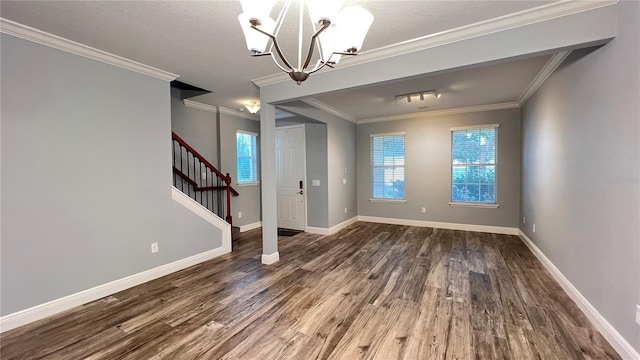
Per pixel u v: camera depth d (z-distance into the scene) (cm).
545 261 341
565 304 253
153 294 282
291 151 580
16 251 224
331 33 164
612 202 195
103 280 277
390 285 301
